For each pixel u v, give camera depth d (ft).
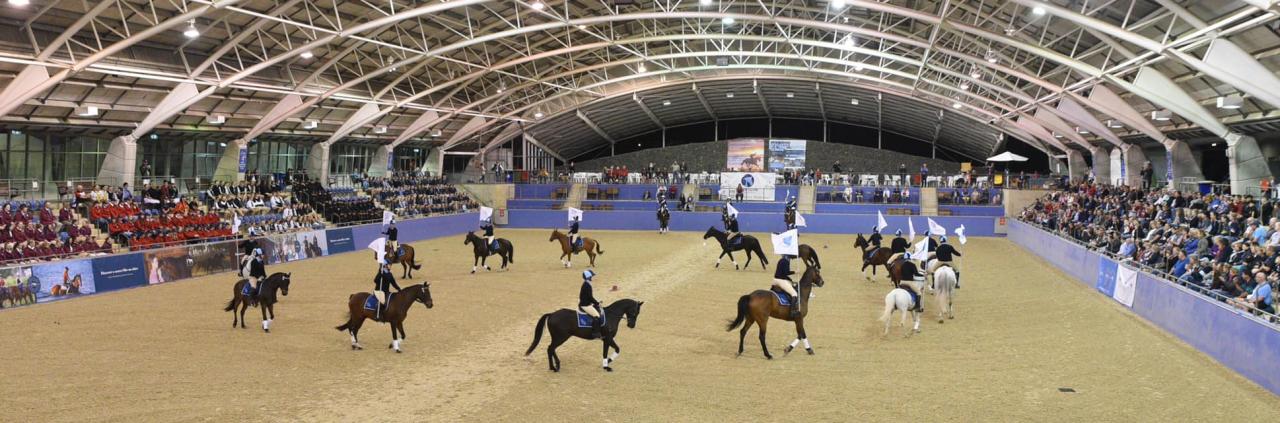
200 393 47.65
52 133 130.41
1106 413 44.19
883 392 48.24
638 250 136.36
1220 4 79.25
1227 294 61.21
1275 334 48.52
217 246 104.99
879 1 114.11
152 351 58.75
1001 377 51.98
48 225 105.60
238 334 65.00
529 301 81.92
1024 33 115.65
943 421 42.68
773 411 44.24
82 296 85.30
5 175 124.98
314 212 152.97
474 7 124.36
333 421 42.57
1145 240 88.43
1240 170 116.37
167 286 93.20
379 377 51.67
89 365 54.49
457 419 42.91
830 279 99.81
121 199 125.29
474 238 106.83
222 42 119.34
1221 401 46.52
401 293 59.11
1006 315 74.43
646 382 50.39
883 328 68.49
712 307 78.48
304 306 78.54
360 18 120.16
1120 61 111.45
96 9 91.04
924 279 77.61
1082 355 58.08
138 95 126.00
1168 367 54.44
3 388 48.70
